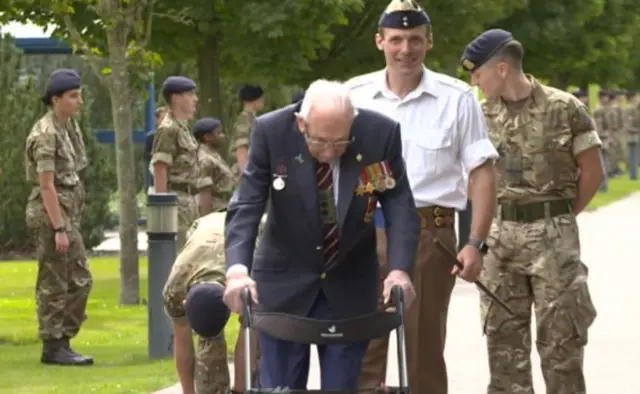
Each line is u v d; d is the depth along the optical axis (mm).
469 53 33406
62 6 64312
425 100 31719
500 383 34156
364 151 25328
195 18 75375
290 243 25562
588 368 44875
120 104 64375
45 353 46688
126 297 63969
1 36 90938
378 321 24125
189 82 56094
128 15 63969
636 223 107562
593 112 189500
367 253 25844
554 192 33344
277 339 25125
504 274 33812
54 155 46406
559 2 119000
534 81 33438
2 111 90625
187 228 56250
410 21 31391
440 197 31625
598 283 68250
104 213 91062
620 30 134000
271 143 25281
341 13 75562
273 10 74688
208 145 57469
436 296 31688
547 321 33406
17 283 74688
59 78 46656
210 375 30219
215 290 27656
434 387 31781
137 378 43250
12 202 91312
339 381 24938
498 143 33531
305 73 88062
